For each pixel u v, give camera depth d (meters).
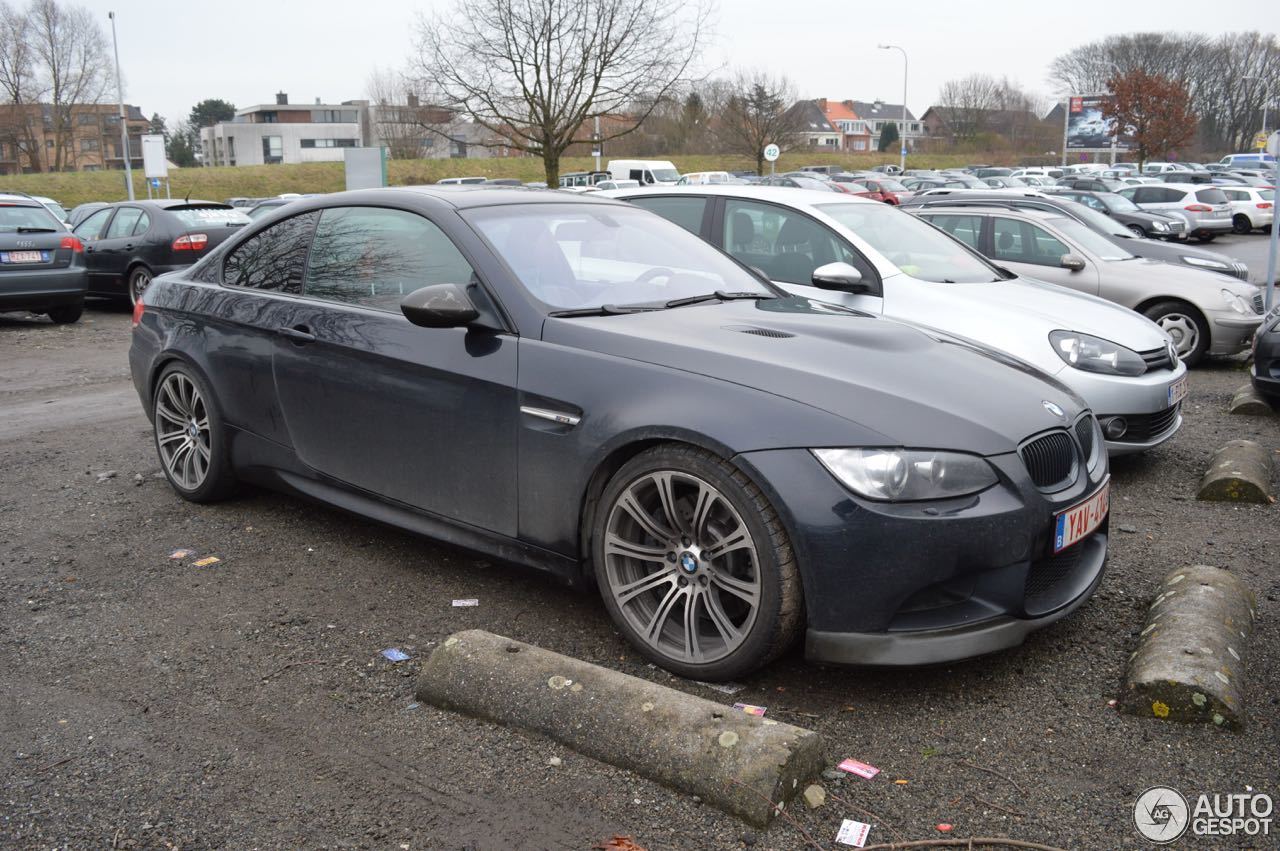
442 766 2.68
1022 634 3.01
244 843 2.36
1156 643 3.11
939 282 5.89
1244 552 4.38
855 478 2.82
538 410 3.36
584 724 2.73
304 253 4.38
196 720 2.91
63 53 68.69
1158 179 45.41
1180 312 9.20
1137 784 2.60
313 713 2.95
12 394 7.97
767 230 6.21
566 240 3.99
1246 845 2.35
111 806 2.50
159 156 30.02
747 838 2.38
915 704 3.02
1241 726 2.83
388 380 3.80
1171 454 6.21
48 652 3.36
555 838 2.38
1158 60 96.56
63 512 4.82
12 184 48.78
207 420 4.68
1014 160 89.81
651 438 3.09
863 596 2.83
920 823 2.44
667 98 23.55
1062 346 5.39
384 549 4.30
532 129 23.19
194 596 3.82
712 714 2.63
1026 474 2.98
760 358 3.17
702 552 3.06
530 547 3.47
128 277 13.59
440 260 3.82
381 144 59.81
